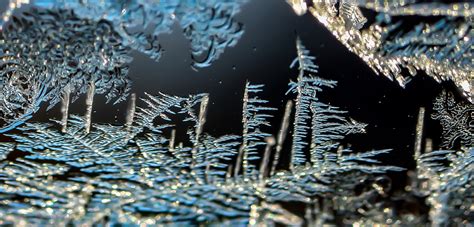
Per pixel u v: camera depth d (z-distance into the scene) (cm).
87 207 10
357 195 10
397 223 10
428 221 10
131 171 10
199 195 10
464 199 10
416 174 10
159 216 10
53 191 10
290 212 10
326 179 10
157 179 10
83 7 10
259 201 10
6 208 10
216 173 10
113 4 10
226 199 10
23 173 10
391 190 10
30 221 10
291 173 10
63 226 10
